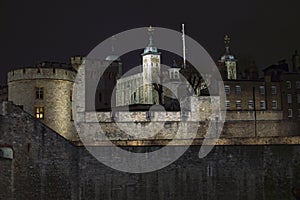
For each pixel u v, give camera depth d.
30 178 50.03
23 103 63.84
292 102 102.12
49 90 64.38
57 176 52.97
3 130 47.75
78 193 55.06
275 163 60.59
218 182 58.75
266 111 91.94
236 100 99.00
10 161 47.50
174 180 57.53
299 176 61.03
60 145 53.56
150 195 56.69
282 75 102.44
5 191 46.31
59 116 64.69
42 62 77.44
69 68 74.38
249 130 79.25
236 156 59.62
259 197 59.72
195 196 57.88
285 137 63.34
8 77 65.50
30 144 50.47
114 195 55.88
